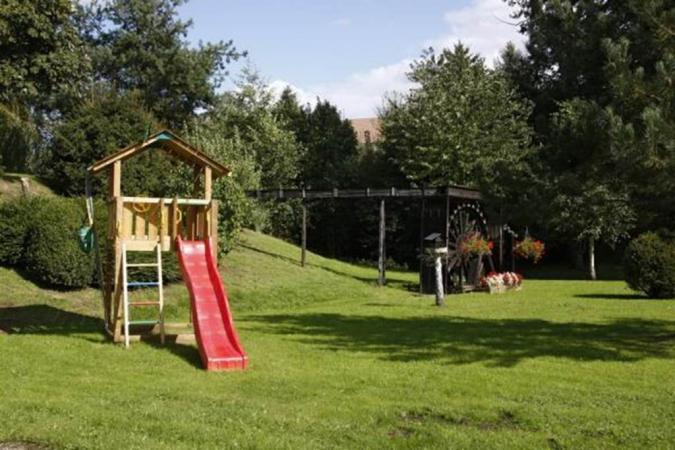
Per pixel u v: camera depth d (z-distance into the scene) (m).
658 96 9.48
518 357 9.62
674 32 9.59
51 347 9.74
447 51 31.91
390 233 34.66
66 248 14.77
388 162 34.81
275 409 6.70
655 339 11.28
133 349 9.93
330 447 5.57
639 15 9.74
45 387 7.41
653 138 8.87
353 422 6.32
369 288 21.72
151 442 5.53
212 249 10.82
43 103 27.83
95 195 19.52
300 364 9.02
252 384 7.81
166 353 9.66
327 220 35.81
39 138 23.67
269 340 11.02
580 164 10.64
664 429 6.16
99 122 19.62
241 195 19.23
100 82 32.53
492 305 17.00
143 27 37.59
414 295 20.41
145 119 20.25
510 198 11.60
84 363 8.83
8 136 22.59
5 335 10.66
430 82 31.64
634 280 18.89
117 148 19.38
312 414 6.55
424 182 31.39
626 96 9.62
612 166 10.34
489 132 29.44
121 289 10.63
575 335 11.72
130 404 6.73
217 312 9.87
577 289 22.14
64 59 20.20
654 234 19.03
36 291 14.58
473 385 7.83
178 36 38.47
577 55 11.28
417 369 8.71
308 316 14.68
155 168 19.28
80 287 15.23
